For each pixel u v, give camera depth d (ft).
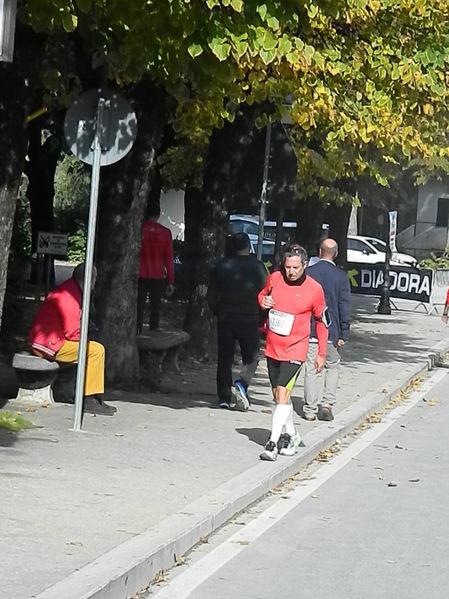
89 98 44.68
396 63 59.06
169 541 29.71
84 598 23.75
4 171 43.62
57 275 141.79
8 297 68.95
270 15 40.57
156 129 57.88
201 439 46.32
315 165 82.07
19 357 49.80
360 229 226.38
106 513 32.50
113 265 58.13
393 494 40.65
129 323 58.70
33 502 33.06
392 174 87.45
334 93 58.90
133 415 50.67
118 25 41.86
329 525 35.45
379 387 70.23
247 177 68.95
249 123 71.92
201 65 41.81
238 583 28.58
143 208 58.59
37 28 39.68
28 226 124.57
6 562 26.53
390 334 108.99
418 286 142.61
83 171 130.21
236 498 36.14
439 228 225.97
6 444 41.70
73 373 50.88
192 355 73.56
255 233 170.40
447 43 60.13
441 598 27.81
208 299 55.72
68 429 45.52
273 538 33.50
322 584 28.73
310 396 55.26
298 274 43.37
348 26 57.88
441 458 48.75
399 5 56.85
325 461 47.19
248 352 55.31
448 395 73.36
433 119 69.15
